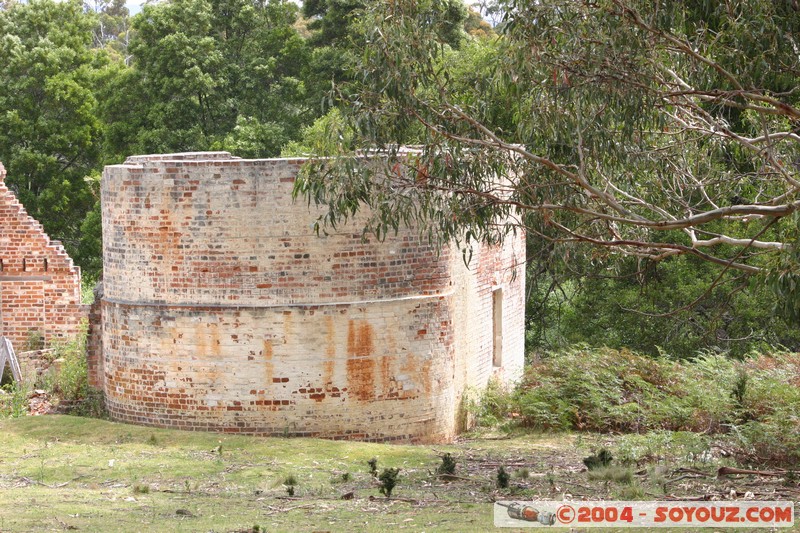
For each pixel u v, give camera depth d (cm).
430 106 1549
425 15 1505
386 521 1318
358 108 1504
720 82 1538
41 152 4631
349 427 2028
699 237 3219
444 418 2155
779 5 1416
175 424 2044
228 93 4591
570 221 1827
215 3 4794
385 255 2044
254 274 1992
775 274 1377
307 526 1288
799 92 1623
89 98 4731
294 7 5009
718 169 2072
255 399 2003
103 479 1683
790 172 1806
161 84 4416
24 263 2752
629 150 1652
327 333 2006
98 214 4412
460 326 2230
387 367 2055
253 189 1983
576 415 2270
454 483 1627
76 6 5059
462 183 1584
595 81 1430
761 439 1738
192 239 2006
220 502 1484
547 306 3853
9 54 4734
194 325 2016
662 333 3325
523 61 1451
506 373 2594
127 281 2075
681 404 2142
